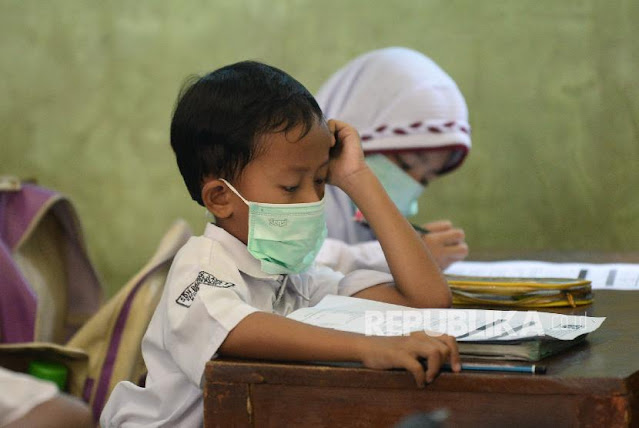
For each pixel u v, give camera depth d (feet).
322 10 26.03
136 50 26.63
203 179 10.53
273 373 8.37
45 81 26.86
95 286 18.69
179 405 9.75
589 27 25.03
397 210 11.53
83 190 26.96
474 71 25.53
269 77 10.28
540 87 25.32
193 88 10.61
